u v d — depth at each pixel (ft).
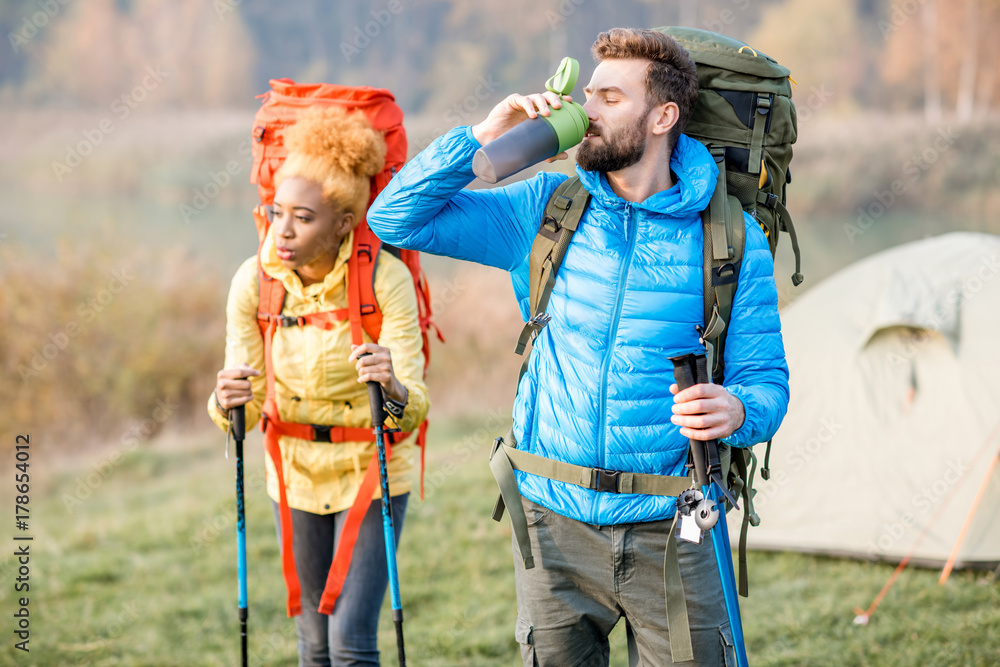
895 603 15.05
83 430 31.83
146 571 18.04
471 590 16.14
